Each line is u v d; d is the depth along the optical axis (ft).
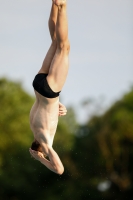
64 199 476.54
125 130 479.00
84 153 493.36
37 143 116.57
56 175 484.33
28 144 481.05
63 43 110.22
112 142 483.92
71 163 492.13
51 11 112.27
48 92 111.04
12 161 474.90
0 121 486.38
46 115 113.50
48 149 114.11
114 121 484.74
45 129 113.91
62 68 110.83
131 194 476.95
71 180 485.97
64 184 484.33
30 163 477.77
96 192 476.95
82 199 477.77
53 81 111.24
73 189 478.59
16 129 485.15
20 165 475.72
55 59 111.14
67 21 108.88
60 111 117.60
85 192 477.77
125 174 479.41
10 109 500.33
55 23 112.27
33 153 117.19
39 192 484.74
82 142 500.74
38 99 114.11
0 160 468.75
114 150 482.28
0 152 474.90
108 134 484.74
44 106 113.19
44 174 481.87
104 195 476.54
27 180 481.05
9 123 488.02
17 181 472.03
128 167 480.23
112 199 476.95
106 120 504.02
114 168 483.10
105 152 484.33
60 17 108.27
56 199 475.72
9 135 483.92
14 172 474.49
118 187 480.23
